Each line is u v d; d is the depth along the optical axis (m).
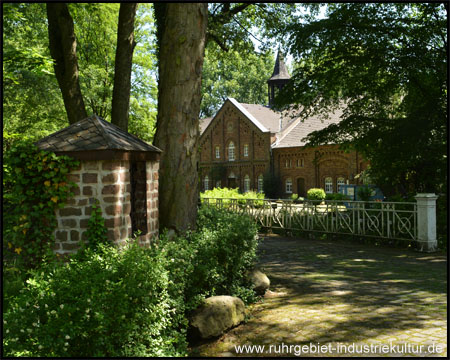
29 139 5.32
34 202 5.16
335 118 35.97
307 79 15.52
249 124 41.00
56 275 3.42
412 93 15.48
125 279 3.55
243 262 5.94
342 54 14.91
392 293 6.09
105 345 3.26
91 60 26.42
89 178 5.09
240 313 4.86
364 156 16.42
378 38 14.36
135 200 5.94
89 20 24.80
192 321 4.39
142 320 3.62
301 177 37.03
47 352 2.90
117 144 5.11
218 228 6.27
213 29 14.98
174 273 4.34
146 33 27.48
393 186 16.34
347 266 8.33
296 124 39.84
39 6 17.78
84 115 9.85
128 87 9.86
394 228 10.74
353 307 5.38
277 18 16.58
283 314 5.17
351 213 11.93
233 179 43.16
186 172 6.48
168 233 6.29
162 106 6.50
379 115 15.71
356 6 14.18
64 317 2.96
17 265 5.13
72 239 5.10
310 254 9.82
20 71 18.94
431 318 4.84
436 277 7.22
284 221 13.59
